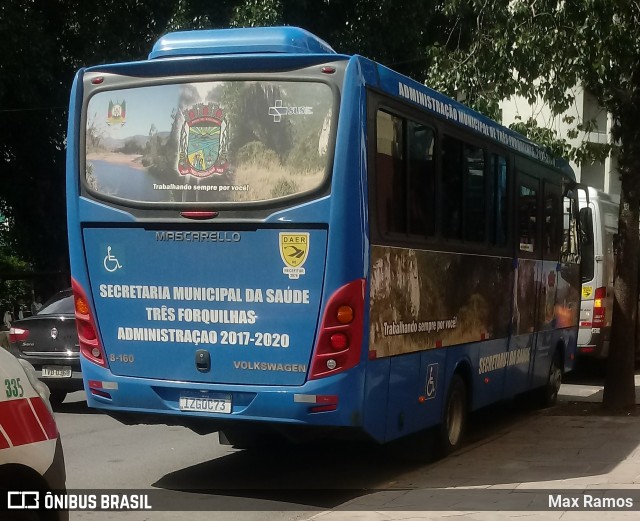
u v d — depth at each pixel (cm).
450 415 932
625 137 1201
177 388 771
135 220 780
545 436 1037
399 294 792
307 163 734
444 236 890
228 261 753
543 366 1268
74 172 808
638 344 1855
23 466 461
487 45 1199
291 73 745
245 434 995
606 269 1666
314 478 863
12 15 2028
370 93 750
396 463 933
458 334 930
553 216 1297
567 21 1126
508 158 1086
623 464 880
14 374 473
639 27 1130
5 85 2091
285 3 2094
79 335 817
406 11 2208
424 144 847
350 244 723
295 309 735
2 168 2478
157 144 780
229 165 755
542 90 1195
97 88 805
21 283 2600
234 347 754
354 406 729
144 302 782
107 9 2211
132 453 982
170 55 798
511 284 1104
